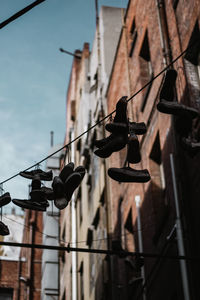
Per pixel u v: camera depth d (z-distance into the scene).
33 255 40.19
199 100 14.88
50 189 10.74
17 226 49.81
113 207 24.28
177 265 15.04
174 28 16.61
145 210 18.94
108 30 30.78
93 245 28.05
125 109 9.58
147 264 18.09
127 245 21.47
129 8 23.31
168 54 16.97
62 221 39.38
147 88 19.47
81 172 10.12
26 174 10.84
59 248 10.22
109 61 29.66
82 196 33.19
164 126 17.00
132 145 9.53
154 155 18.80
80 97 37.31
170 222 15.84
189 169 14.45
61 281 36.94
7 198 10.49
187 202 14.27
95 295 25.77
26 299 37.97
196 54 15.54
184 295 13.28
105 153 9.81
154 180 18.53
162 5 17.80
